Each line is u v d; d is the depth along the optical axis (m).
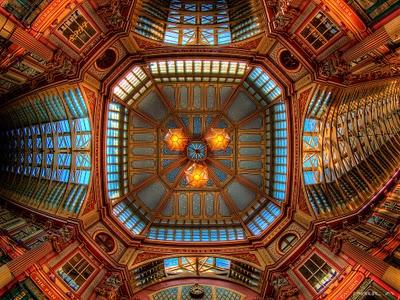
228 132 32.38
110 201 26.77
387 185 24.33
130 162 31.73
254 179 31.70
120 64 24.78
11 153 27.17
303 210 25.38
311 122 25.41
